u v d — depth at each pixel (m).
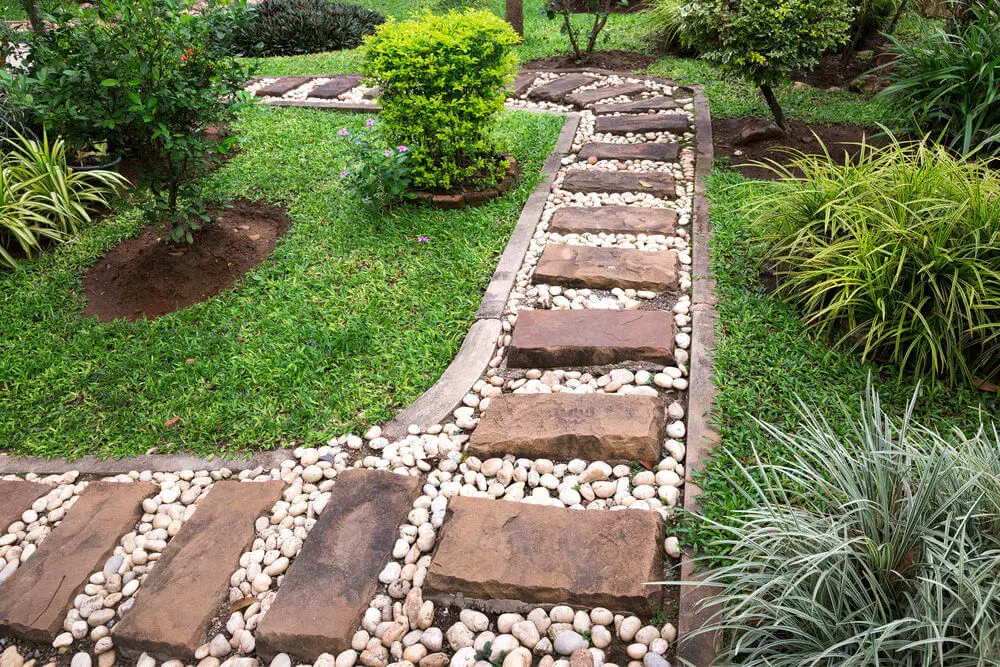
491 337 3.61
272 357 3.57
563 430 2.88
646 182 5.12
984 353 3.04
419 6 11.60
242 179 5.49
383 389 3.32
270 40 10.02
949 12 6.36
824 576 1.85
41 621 2.39
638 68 8.05
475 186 5.11
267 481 2.87
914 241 3.25
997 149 4.45
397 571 2.43
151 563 2.61
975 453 2.29
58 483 3.02
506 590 2.29
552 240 4.46
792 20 5.16
